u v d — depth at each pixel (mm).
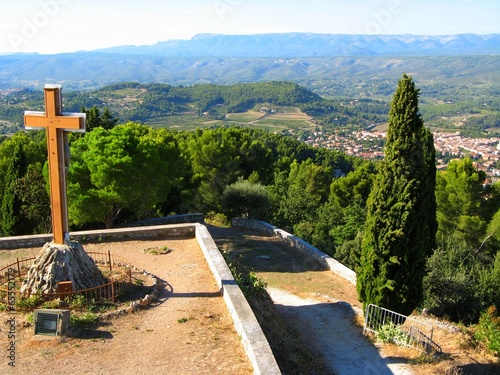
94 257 12977
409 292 11914
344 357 10531
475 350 11133
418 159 11484
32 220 21016
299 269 17719
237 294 9672
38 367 7105
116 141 19000
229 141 35688
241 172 34406
